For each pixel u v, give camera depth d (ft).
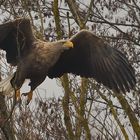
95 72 52.95
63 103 53.72
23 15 59.21
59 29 57.16
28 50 49.75
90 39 52.47
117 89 52.49
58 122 58.08
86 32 52.19
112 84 52.60
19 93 48.11
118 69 52.70
